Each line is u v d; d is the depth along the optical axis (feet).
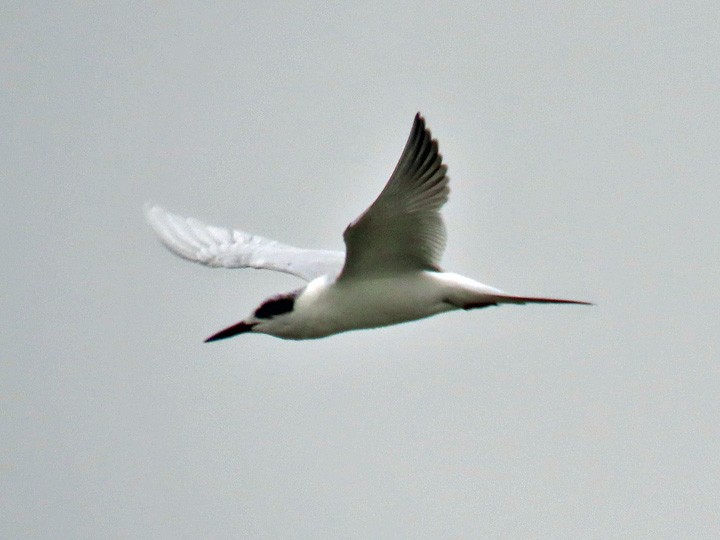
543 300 37.14
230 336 40.32
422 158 33.83
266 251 45.60
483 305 37.99
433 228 36.47
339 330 39.58
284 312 39.60
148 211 47.93
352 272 37.70
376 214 35.04
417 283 37.76
